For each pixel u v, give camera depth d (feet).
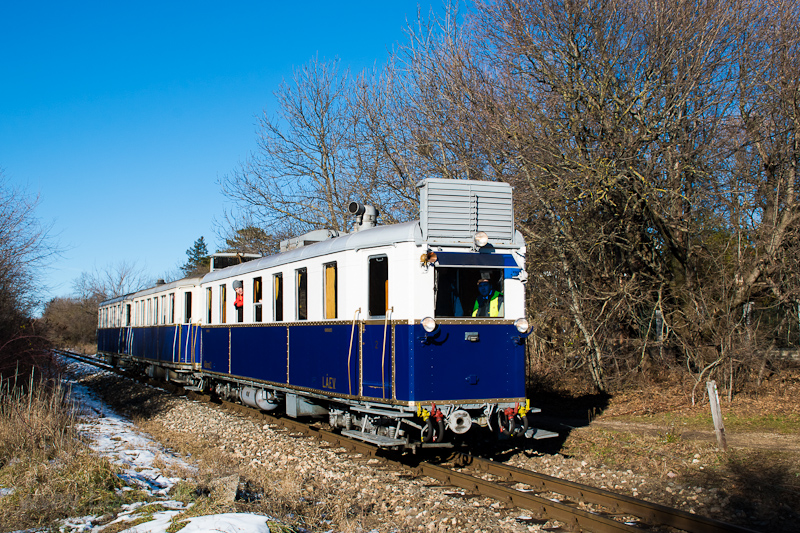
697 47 47.26
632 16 48.47
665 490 24.41
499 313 28.96
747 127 47.96
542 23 50.03
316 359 33.68
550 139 48.11
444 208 27.96
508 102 51.37
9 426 30.55
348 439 33.19
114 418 46.44
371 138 70.28
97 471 24.00
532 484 24.99
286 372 37.09
